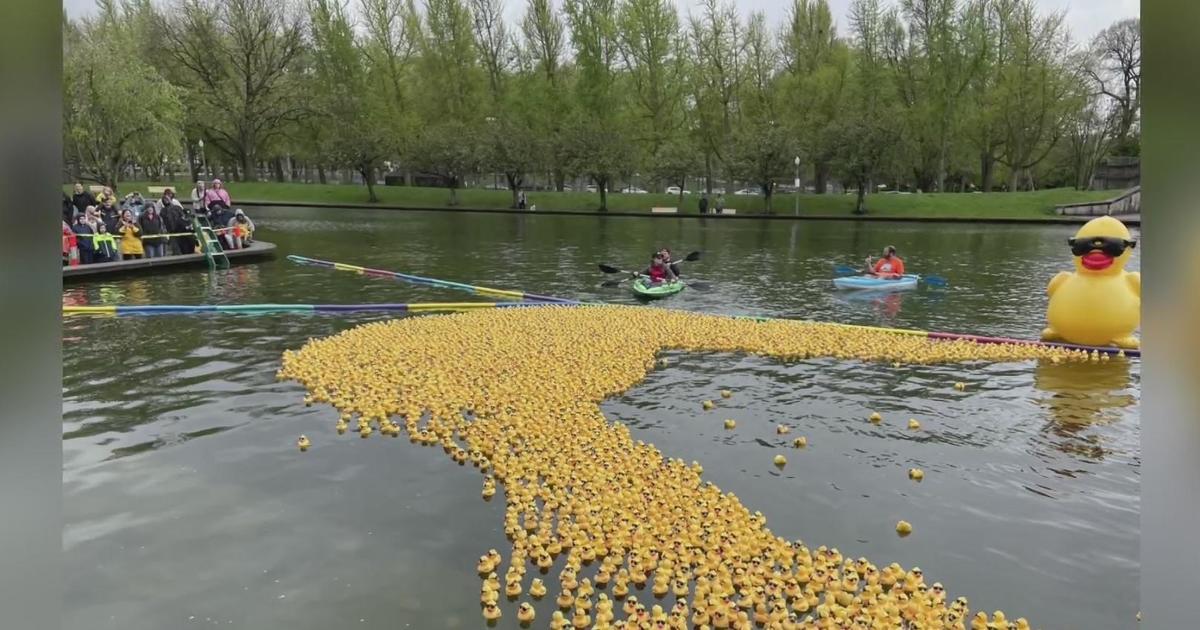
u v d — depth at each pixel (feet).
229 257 86.02
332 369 39.29
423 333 47.73
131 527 22.82
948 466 28.07
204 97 193.47
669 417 33.30
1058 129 183.01
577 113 199.11
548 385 36.50
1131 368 40.65
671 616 18.57
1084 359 42.47
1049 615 19.06
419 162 202.28
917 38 187.52
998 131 187.62
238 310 57.16
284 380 38.09
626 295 67.15
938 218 163.32
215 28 194.39
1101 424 32.35
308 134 218.79
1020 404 34.91
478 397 34.73
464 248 104.94
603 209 190.19
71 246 70.90
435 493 25.50
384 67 220.23
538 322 51.21
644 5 198.18
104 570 20.48
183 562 20.95
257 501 24.73
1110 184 186.60
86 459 27.89
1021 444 30.19
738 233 132.46
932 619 18.38
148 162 157.89
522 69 216.95
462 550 21.91
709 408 34.45
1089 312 43.65
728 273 80.84
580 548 21.62
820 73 188.03
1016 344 45.39
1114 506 24.93
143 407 33.81
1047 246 109.70
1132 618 18.92
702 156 200.95
